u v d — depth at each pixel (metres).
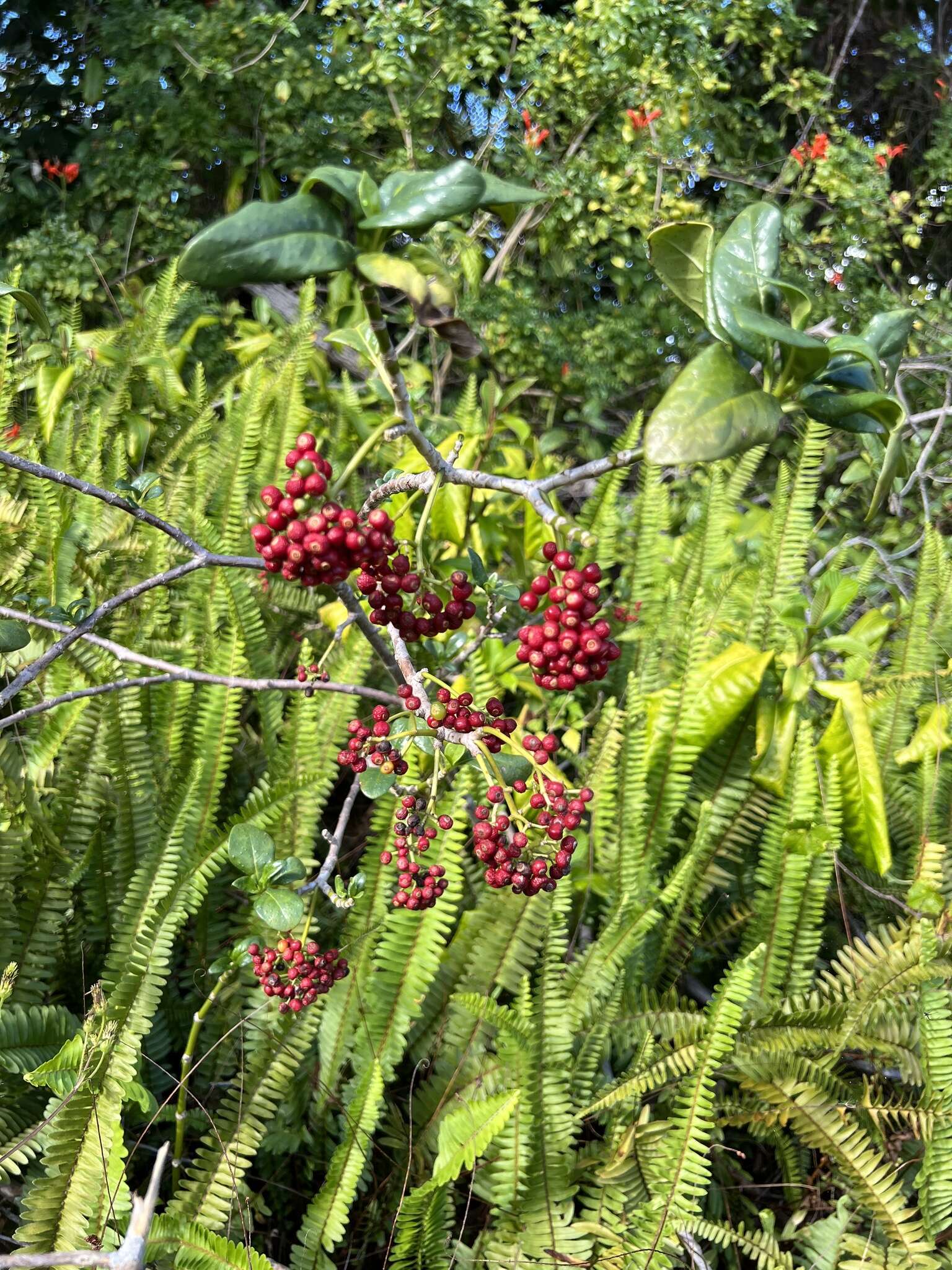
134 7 6.04
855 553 3.84
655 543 2.96
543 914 1.97
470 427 3.19
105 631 2.45
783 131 6.98
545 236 5.77
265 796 2.02
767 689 2.32
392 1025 1.92
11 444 3.04
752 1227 2.00
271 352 3.89
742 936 2.28
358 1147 1.73
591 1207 1.78
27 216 5.92
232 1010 1.97
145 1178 1.88
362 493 3.13
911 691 2.71
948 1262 1.81
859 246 6.37
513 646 2.34
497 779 1.34
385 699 1.89
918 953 2.05
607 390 5.54
